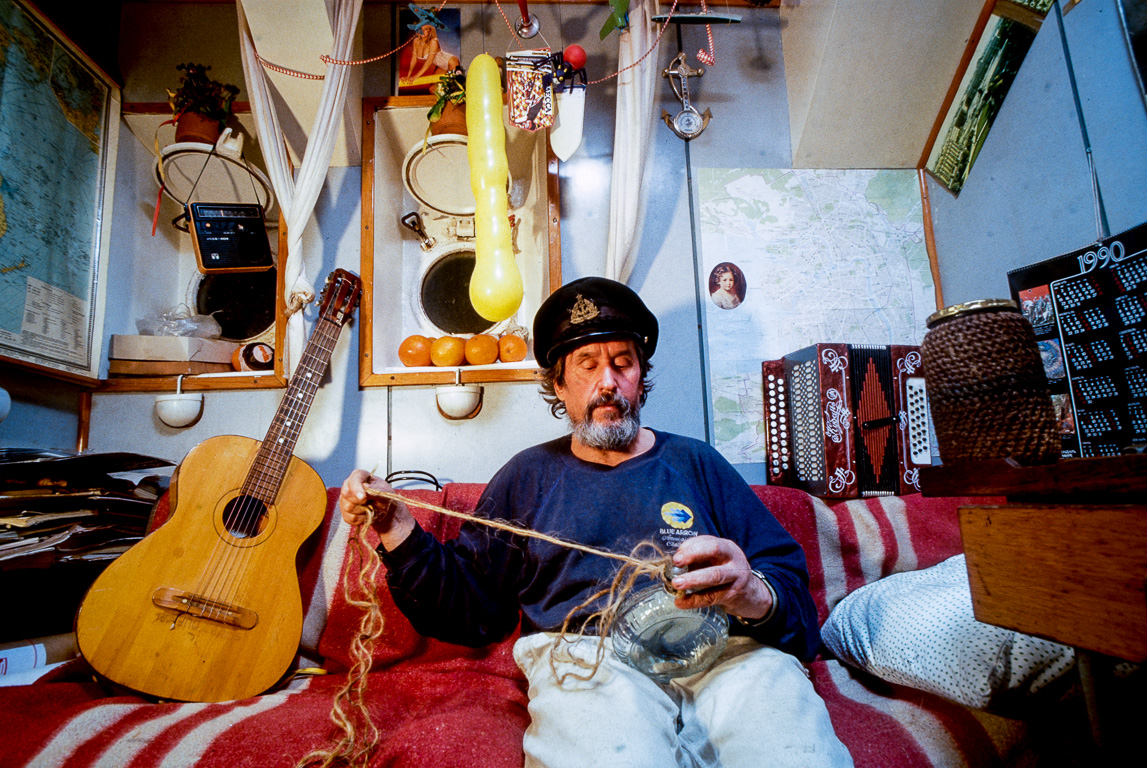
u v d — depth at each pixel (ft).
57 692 4.23
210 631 4.58
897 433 6.47
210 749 3.43
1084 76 6.16
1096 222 6.02
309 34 7.29
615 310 4.59
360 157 8.47
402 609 4.07
